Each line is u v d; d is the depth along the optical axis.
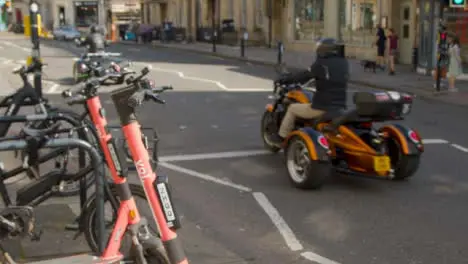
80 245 5.31
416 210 6.95
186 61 29.70
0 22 75.44
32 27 11.02
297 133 7.63
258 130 11.58
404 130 8.01
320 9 32.56
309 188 7.64
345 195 7.49
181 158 9.33
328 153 7.43
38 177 5.33
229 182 8.02
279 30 39.00
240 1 42.31
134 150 3.84
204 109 14.03
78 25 73.38
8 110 7.71
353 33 29.31
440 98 16.70
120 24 61.19
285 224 6.42
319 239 6.00
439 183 8.11
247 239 5.98
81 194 5.23
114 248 4.04
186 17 52.44
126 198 4.02
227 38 42.50
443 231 6.27
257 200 7.24
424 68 22.34
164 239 3.82
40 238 5.37
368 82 20.12
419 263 5.43
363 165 7.63
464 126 12.52
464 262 5.46
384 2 26.58
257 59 29.50
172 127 11.80
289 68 25.41
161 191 3.82
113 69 10.77
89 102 4.19
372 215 6.76
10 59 29.00
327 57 7.98
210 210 6.86
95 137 5.77
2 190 5.08
